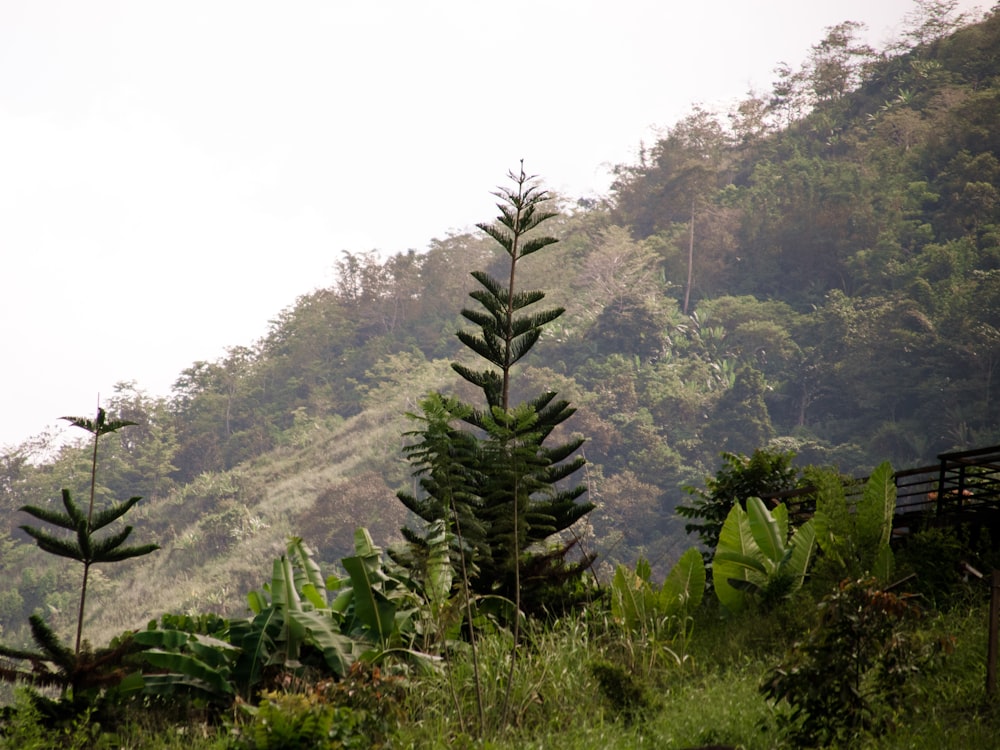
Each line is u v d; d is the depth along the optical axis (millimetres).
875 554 10328
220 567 76688
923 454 81375
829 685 6504
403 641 9414
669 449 81062
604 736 7164
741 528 11016
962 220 111188
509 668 8430
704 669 8961
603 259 110062
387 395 100750
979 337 85438
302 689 8422
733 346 100562
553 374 88125
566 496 11508
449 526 9484
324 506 75688
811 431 90312
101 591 77062
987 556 10797
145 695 8992
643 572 11680
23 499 92938
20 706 8406
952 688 7277
